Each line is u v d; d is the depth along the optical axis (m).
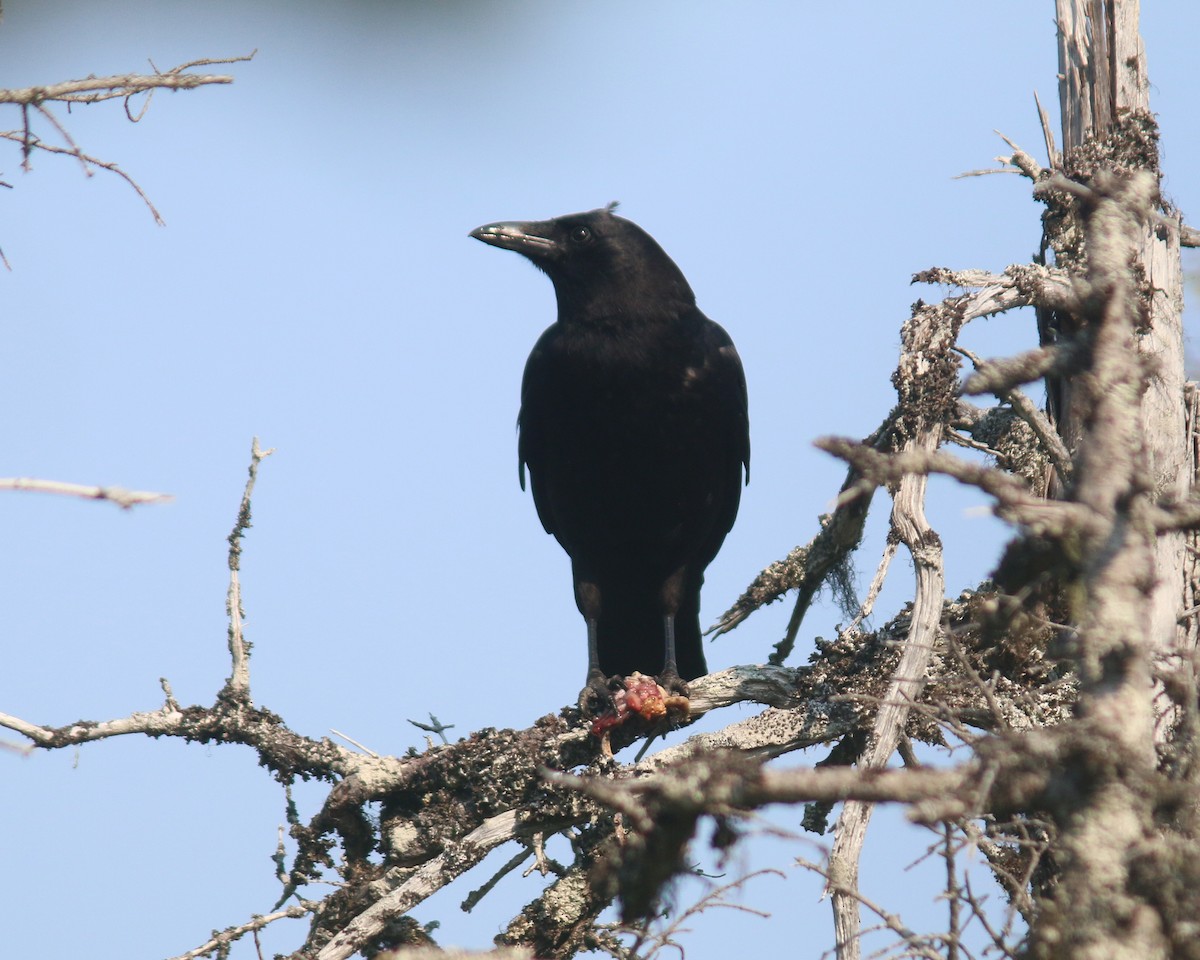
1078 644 5.74
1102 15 11.66
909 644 8.48
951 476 5.74
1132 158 11.25
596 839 10.10
